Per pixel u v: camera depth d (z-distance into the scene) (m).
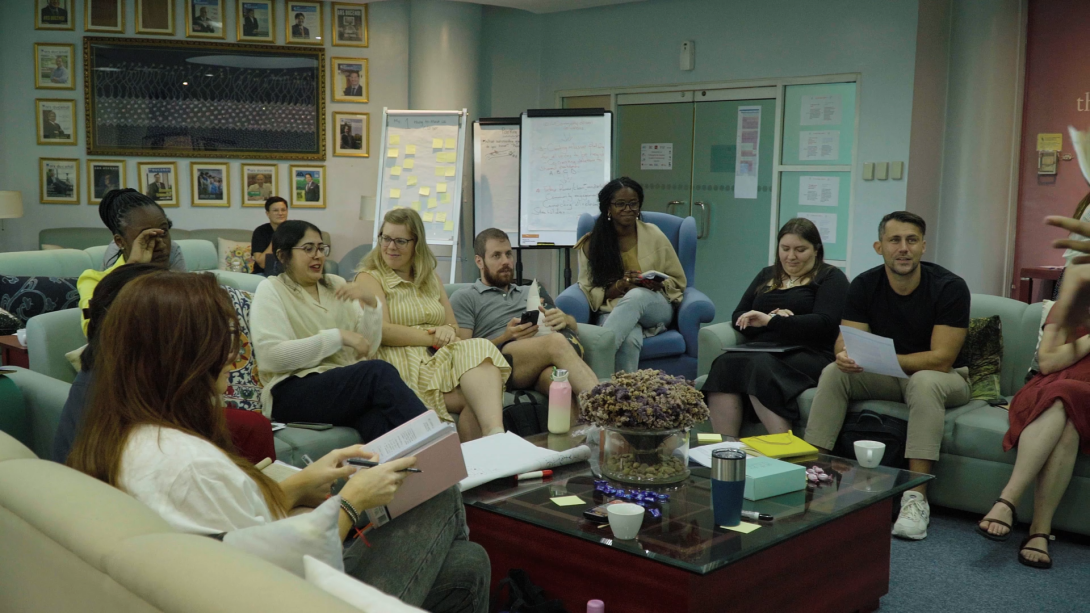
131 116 7.23
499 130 7.07
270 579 0.91
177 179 7.38
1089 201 3.32
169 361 1.35
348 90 7.54
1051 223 1.03
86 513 1.13
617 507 2.00
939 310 3.27
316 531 1.19
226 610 0.85
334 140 7.58
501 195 7.10
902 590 2.61
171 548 1.00
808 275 3.89
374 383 2.84
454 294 3.82
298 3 7.39
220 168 7.43
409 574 1.73
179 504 1.26
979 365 3.45
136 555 1.00
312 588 0.90
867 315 3.45
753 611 2.02
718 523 2.06
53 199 7.22
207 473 1.27
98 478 1.33
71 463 1.37
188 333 1.35
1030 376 3.21
